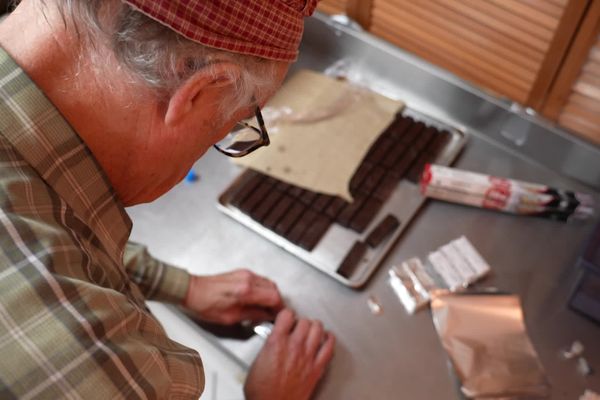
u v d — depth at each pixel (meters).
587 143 0.89
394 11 0.98
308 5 0.44
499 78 0.94
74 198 0.45
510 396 0.73
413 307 0.81
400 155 0.97
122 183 0.49
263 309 0.81
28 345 0.37
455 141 1.00
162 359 0.45
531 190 0.88
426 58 1.01
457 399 0.74
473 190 0.90
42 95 0.41
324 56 1.13
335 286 0.84
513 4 0.82
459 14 0.90
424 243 0.89
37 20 0.41
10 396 0.36
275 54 0.44
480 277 0.84
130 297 0.52
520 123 0.95
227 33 0.39
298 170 0.94
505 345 0.77
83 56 0.41
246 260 0.87
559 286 0.84
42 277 0.39
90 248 0.46
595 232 0.79
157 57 0.39
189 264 0.87
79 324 0.39
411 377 0.76
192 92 0.42
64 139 0.43
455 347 0.77
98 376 0.39
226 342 0.79
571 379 0.75
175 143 0.47
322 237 0.88
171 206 0.93
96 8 0.38
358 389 0.75
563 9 0.77
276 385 0.70
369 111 1.01
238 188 0.94
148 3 0.36
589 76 0.83
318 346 0.75
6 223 0.39
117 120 0.44
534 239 0.89
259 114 0.52
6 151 0.41
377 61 1.06
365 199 0.92
